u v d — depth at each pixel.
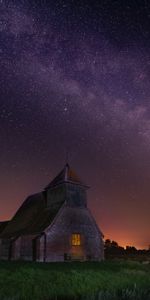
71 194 34.19
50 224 30.89
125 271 20.36
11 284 14.00
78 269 21.00
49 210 34.69
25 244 32.16
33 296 11.23
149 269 23.52
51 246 30.31
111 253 51.12
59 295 11.58
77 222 33.28
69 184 34.38
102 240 34.69
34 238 30.98
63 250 31.02
